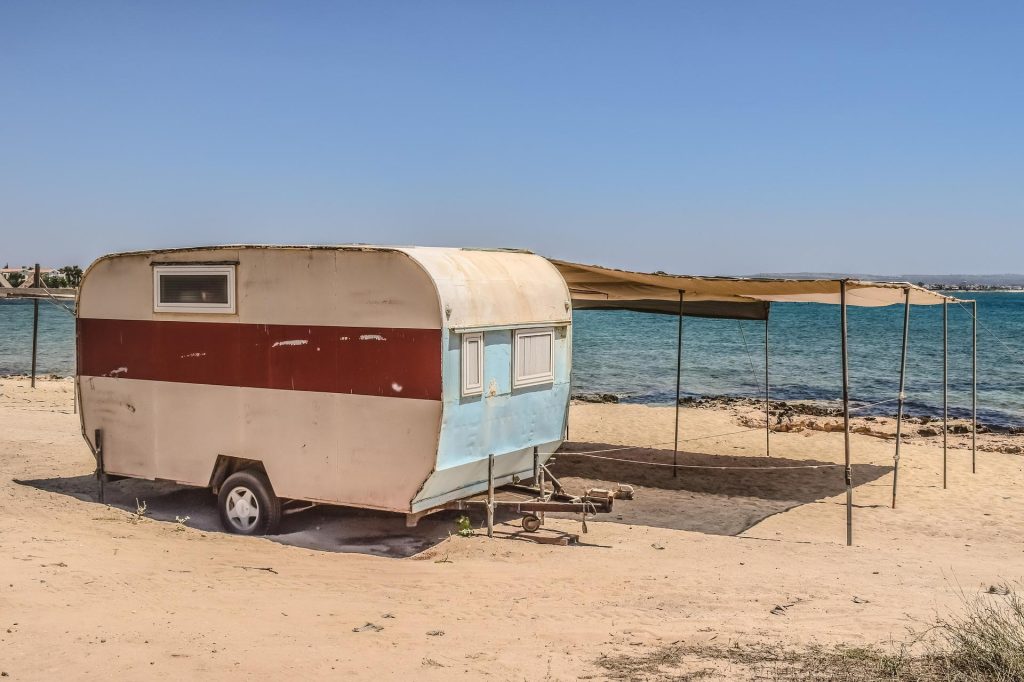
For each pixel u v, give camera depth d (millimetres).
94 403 11633
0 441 16422
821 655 6395
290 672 5938
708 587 8406
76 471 14031
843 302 10945
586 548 9969
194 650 6246
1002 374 35844
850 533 10500
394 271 9461
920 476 15094
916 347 49594
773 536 10852
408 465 9430
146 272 11070
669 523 11445
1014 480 14789
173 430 11000
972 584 8672
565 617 7480
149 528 10367
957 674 5816
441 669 6133
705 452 17250
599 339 55500
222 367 10547
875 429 20609
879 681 5781
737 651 6535
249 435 10406
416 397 9367
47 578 7574
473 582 8523
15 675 5590
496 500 10500
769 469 15508
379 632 6996
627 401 27734
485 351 9930
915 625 7156
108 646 6191
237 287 10406
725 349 48156
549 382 11125
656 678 5949
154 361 11086
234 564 8875
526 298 10594
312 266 9922
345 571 8836
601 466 15539
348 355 9727
